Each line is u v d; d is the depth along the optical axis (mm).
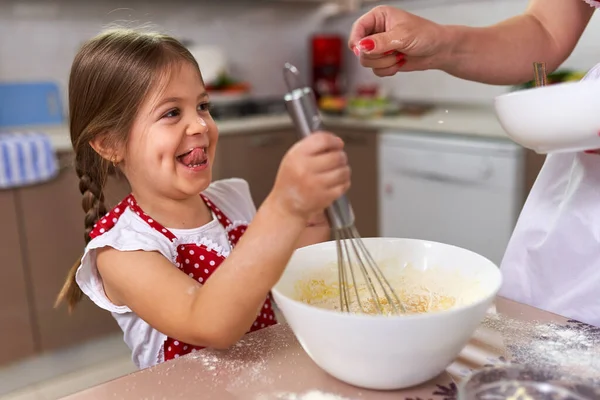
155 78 853
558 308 855
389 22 902
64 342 2203
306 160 531
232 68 3242
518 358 653
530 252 905
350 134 2818
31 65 2594
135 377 634
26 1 2531
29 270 2094
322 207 559
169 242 902
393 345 542
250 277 622
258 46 3328
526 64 977
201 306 662
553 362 642
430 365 571
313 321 561
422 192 2533
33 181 2043
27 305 2105
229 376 634
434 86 3070
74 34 2691
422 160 2498
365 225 2842
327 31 3570
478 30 950
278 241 604
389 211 2693
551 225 883
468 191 2355
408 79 3189
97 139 898
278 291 636
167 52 882
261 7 3285
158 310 733
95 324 2266
